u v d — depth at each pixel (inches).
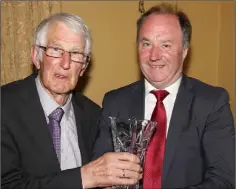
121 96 73.6
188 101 68.3
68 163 70.1
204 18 128.2
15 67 116.1
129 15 123.9
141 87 74.0
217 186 58.4
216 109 65.8
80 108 77.5
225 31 124.9
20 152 65.5
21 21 115.8
